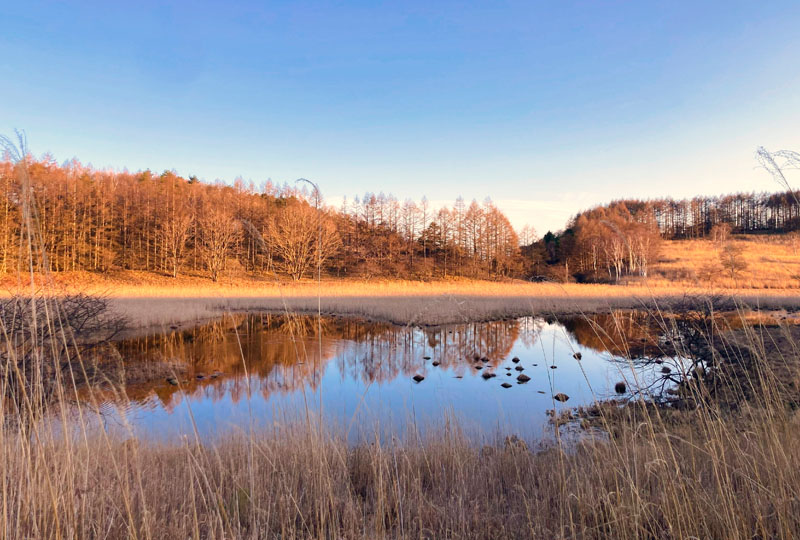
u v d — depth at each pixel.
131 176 73.25
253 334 21.78
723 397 4.59
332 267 57.00
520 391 11.91
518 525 3.73
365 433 6.80
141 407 10.50
